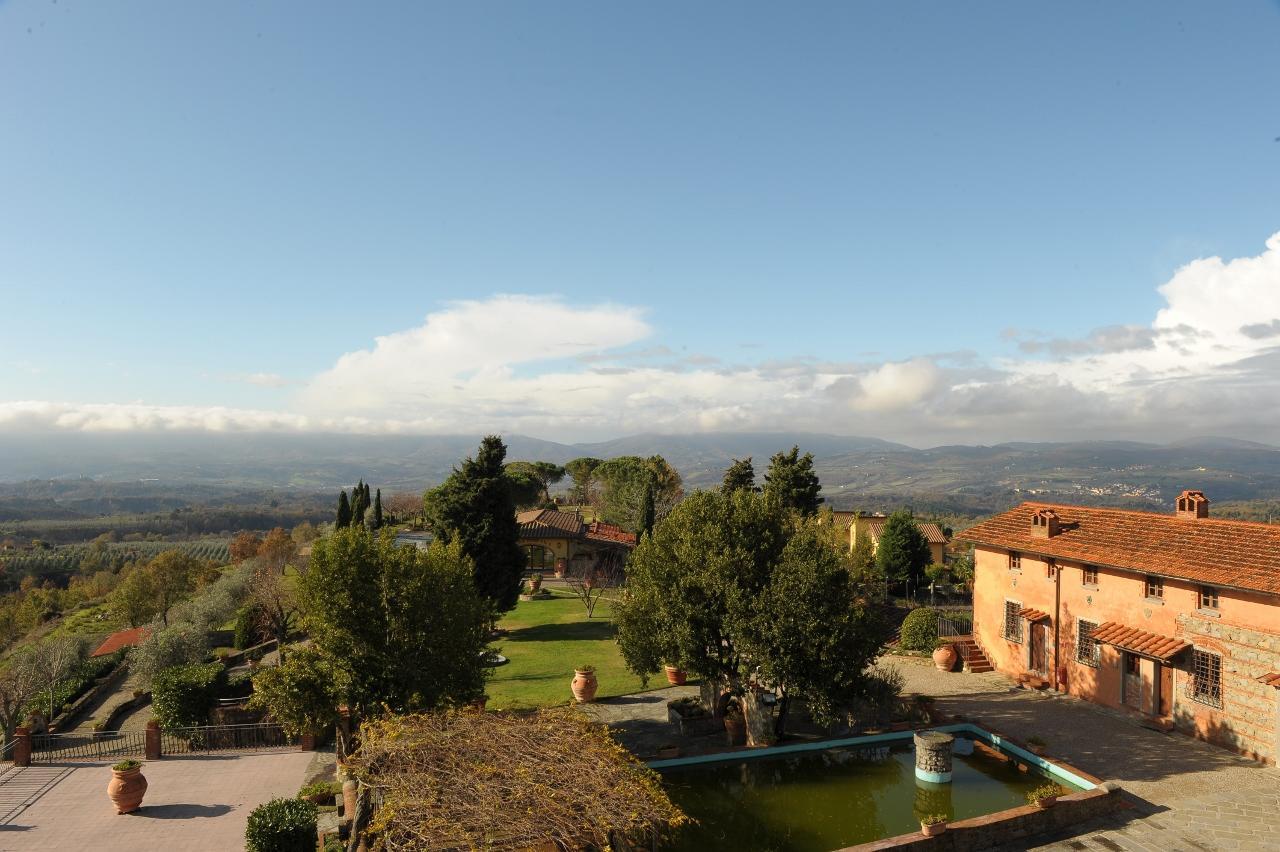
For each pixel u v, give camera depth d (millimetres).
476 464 42250
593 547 65062
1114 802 20125
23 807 21203
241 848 18812
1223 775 21984
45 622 64812
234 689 29281
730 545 24672
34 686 30469
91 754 25578
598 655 36750
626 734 26047
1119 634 27609
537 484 93938
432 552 24531
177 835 19500
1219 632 24312
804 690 22281
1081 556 29547
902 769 23500
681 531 25641
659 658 25391
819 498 54250
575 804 13414
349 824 18234
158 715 26953
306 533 89438
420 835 12352
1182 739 25062
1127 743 24844
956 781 22781
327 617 21609
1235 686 23812
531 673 33750
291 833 17062
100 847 18828
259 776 23531
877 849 17578
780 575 22906
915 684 32844
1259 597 23078
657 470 82625
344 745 22078
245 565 57531
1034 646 32656
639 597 25656
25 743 24750
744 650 22906
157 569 52406
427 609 22344
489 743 15328
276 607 40219
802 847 18781
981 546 36000
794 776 23047
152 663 33281
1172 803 20375
